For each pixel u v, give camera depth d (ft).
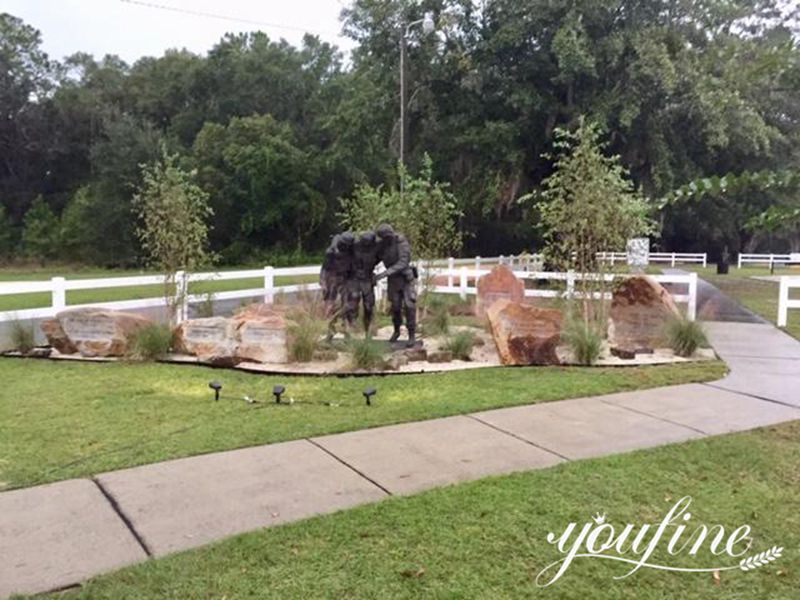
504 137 62.59
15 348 29.37
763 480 14.07
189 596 9.40
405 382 23.48
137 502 12.81
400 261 28.78
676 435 17.22
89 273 116.57
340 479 14.05
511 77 64.39
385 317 38.40
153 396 21.35
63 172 152.25
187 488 13.52
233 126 128.88
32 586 9.64
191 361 26.94
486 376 24.50
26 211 146.10
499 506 12.50
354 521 11.84
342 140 100.73
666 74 54.54
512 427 17.93
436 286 46.60
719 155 65.82
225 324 27.35
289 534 11.32
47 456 15.46
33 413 19.30
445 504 12.59
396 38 69.87
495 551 10.81
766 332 35.96
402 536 11.28
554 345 26.84
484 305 37.63
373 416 18.89
